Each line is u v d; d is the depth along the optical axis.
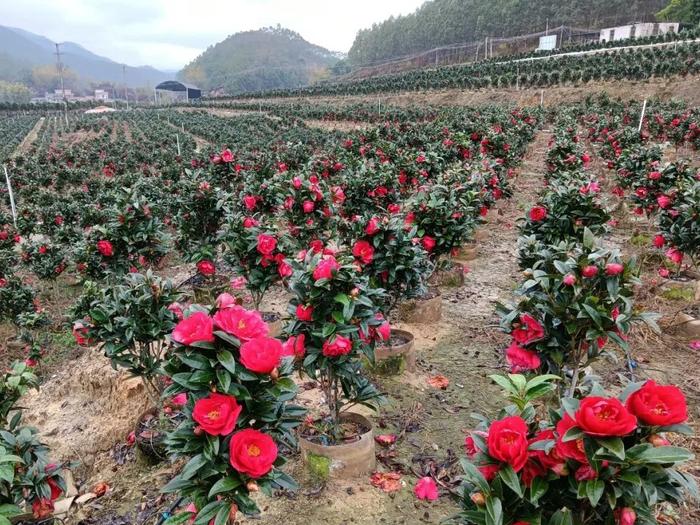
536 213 4.99
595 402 1.41
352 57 112.12
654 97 23.69
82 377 4.26
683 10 50.00
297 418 2.07
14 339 5.98
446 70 43.66
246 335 1.81
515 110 20.78
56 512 2.94
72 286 7.73
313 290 2.46
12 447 2.22
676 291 5.08
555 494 1.63
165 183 12.21
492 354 4.51
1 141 30.48
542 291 2.64
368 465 2.96
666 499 1.59
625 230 7.75
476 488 1.66
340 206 5.90
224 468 1.78
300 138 22.12
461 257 7.00
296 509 2.71
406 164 7.76
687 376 4.04
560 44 59.16
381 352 3.99
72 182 15.48
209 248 5.62
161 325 2.92
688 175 5.96
